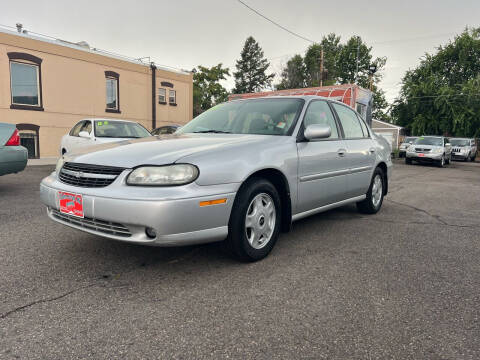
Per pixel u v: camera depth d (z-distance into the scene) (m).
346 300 2.39
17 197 5.81
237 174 2.78
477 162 24.66
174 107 20.89
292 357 1.78
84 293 2.43
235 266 2.95
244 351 1.82
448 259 3.22
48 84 15.20
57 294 2.41
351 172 4.31
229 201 2.73
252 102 4.12
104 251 3.26
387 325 2.09
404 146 22.83
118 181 2.57
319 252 3.36
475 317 2.20
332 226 4.37
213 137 3.30
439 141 17.62
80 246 3.39
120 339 1.91
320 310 2.25
